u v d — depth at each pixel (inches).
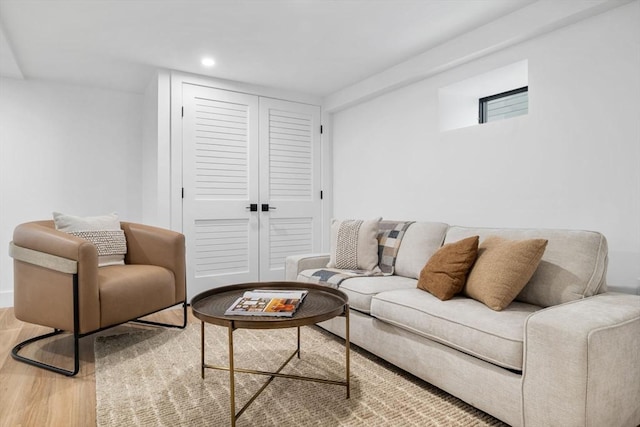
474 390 63.4
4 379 78.7
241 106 149.9
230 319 60.4
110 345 97.2
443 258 80.4
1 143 137.0
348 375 70.1
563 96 89.7
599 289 69.6
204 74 139.9
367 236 111.7
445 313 68.7
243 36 108.1
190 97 138.9
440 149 121.3
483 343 60.8
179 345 97.1
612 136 81.7
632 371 54.6
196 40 110.5
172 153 135.4
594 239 70.2
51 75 139.1
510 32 95.7
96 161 152.9
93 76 140.4
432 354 71.4
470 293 74.7
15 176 138.9
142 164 161.8
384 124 143.7
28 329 111.0
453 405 68.0
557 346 50.9
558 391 50.7
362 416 64.1
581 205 86.8
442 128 122.3
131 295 91.5
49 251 83.5
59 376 80.1
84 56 121.7
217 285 145.7
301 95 164.2
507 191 102.0
